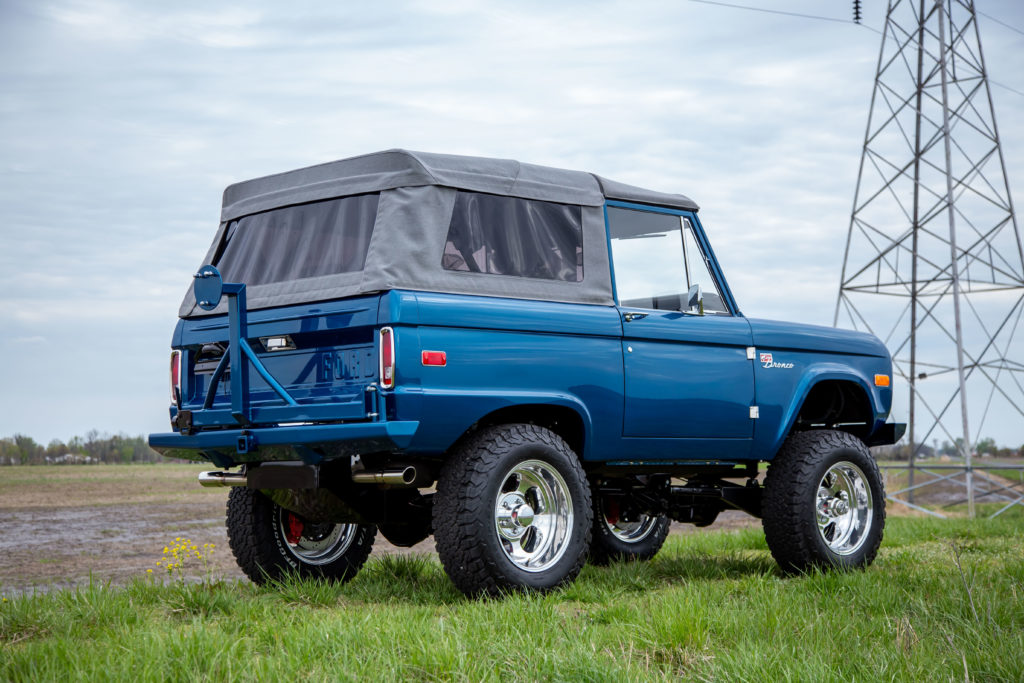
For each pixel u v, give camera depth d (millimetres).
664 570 7047
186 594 5312
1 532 11641
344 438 5066
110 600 5082
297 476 5375
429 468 5566
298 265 5770
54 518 13453
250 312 5719
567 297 5879
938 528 10461
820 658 3932
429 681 3707
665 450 6297
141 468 29156
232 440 5543
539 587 5449
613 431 5977
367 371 5215
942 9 18875
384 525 6215
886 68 20156
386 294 5164
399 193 5480
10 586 7480
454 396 5203
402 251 5297
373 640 4109
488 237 5680
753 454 6738
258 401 5684
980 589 5266
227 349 5824
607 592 5691
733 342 6602
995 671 3826
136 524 12695
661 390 6180
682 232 6723
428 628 4219
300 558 6480
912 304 22062
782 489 6730
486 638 4168
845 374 7258
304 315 5453
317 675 3695
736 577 6840
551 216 5988
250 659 3943
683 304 6566
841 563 6781
